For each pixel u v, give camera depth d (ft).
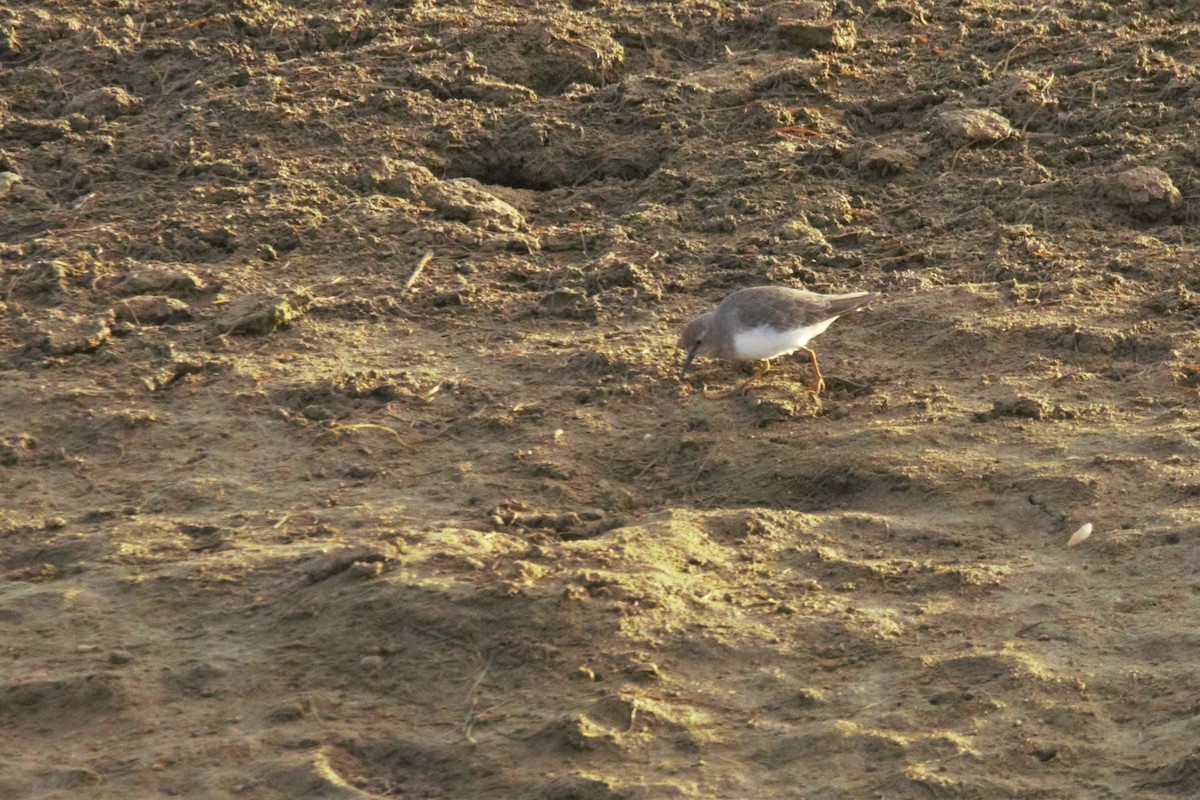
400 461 69.05
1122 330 76.38
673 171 98.12
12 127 105.81
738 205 93.86
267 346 80.43
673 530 61.52
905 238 89.51
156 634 55.98
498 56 111.86
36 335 80.94
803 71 106.32
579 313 83.15
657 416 72.49
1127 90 101.19
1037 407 69.31
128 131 104.99
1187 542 58.70
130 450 70.59
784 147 99.50
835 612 56.29
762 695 52.31
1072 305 79.46
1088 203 90.68
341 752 50.37
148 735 51.47
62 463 69.77
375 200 95.76
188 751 50.47
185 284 85.81
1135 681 51.39
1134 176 89.40
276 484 67.31
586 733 50.06
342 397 74.23
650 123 103.55
